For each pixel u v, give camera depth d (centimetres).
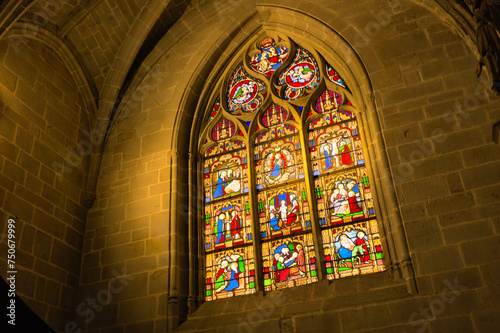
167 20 1605
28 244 1182
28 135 1278
